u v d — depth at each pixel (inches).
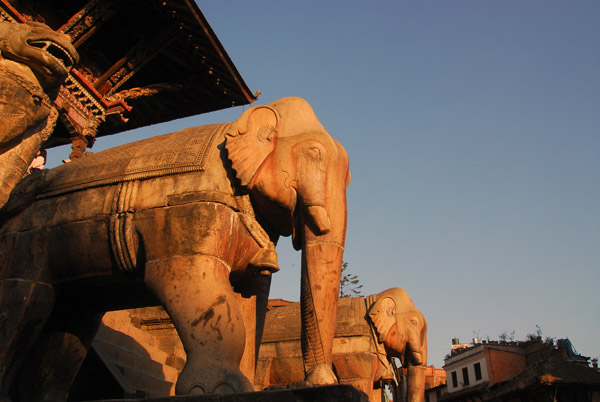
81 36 549.0
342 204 166.7
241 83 634.8
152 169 162.2
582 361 995.9
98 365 233.9
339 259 160.1
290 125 170.2
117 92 617.0
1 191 183.3
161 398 110.1
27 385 176.4
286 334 402.6
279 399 107.1
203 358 134.6
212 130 175.2
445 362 1349.7
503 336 1222.3
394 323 415.5
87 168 176.4
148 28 610.9
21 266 166.9
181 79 640.4
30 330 163.5
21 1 527.5
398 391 479.5
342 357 401.1
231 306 143.2
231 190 160.1
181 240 148.9
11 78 181.5
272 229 176.4
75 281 168.2
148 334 328.5
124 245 157.2
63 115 473.4
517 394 756.0
